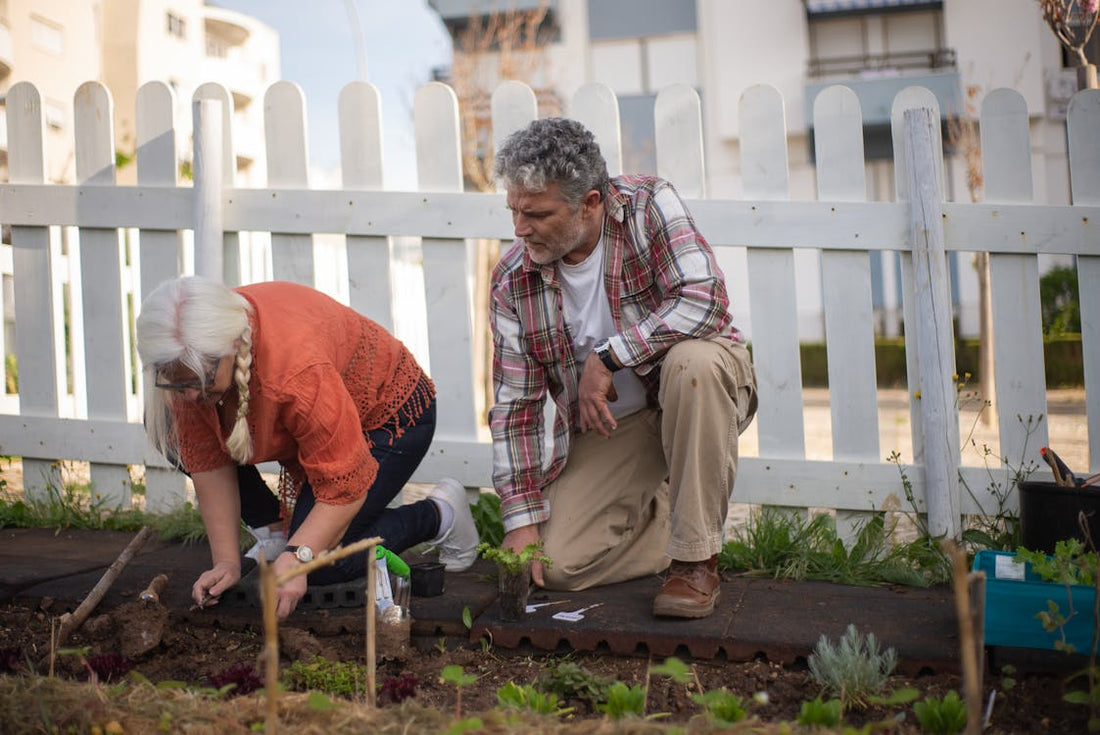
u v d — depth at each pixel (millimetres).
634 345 2580
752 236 3533
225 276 3961
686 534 2535
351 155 3805
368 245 3812
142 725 1772
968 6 16734
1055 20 4156
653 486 2936
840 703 1896
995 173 3400
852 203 3461
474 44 13602
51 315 4125
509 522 2803
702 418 2504
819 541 3328
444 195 3709
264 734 1699
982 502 3398
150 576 3023
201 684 2266
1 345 5160
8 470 5219
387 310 3818
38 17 15102
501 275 2850
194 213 3857
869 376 3492
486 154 10852
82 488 4309
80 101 4016
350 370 2686
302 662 2303
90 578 2990
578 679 2191
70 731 1764
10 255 5195
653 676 2334
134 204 3967
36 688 1901
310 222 3832
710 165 18328
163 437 2641
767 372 3568
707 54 18391
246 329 2311
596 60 18984
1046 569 2262
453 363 3754
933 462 3365
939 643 2363
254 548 2939
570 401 2885
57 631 2562
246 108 27719
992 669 2244
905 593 2867
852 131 3480
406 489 4598
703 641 2410
